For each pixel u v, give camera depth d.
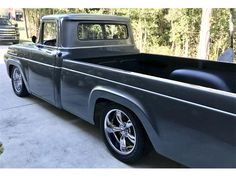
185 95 1.95
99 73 2.73
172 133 2.09
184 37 8.98
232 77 2.92
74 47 3.48
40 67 3.83
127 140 2.68
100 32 3.79
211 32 8.16
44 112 4.07
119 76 2.49
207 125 1.84
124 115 2.64
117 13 10.08
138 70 4.04
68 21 3.41
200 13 8.45
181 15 8.73
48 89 3.74
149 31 9.87
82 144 3.06
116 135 2.79
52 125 3.59
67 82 3.28
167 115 2.09
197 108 1.88
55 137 3.23
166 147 2.17
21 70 4.45
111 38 3.95
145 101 2.25
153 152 2.87
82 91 3.03
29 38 16.31
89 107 2.95
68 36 3.42
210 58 8.20
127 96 2.42
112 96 2.58
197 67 3.37
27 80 4.34
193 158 1.99
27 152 2.87
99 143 3.09
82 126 3.56
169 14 9.00
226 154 1.78
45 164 2.64
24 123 3.65
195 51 8.91
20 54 4.43
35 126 3.55
